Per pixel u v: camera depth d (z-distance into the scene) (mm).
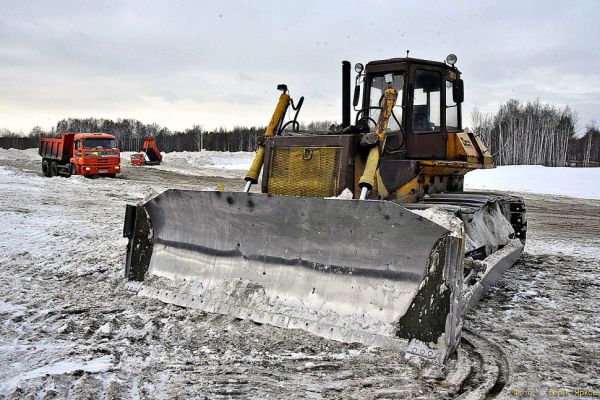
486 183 28359
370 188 5738
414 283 4449
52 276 6816
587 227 14117
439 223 4293
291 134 7047
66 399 3391
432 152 7297
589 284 7305
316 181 6340
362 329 4508
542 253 9891
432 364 4129
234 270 5488
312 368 4047
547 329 5309
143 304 5555
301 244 5121
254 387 3707
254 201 5328
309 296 4938
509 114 69562
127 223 6344
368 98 7402
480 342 4891
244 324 4926
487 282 6105
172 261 5969
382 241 4621
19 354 4180
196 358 4207
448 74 7492
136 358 4156
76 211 13758
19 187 19141
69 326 4840
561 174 31797
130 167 35875
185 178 28031
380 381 3844
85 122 105062
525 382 4000
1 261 7586
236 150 93000
